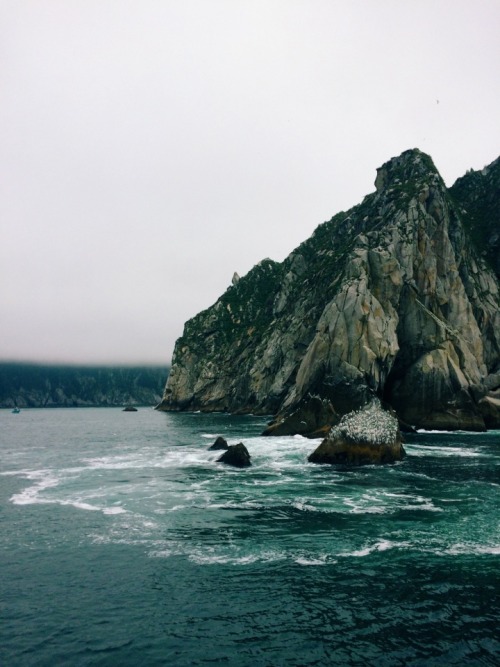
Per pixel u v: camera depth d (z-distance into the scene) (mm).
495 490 30875
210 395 141125
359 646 13523
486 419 70125
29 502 28859
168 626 14641
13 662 12914
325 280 105812
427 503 27656
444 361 72312
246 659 13023
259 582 17422
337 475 36469
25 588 17156
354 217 120000
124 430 89375
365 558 19406
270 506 27344
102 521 24766
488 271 93562
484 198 112188
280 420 71875
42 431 94062
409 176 101250
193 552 20266
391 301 78062
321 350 73750
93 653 13344
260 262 172875
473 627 14398
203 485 33406
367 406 48938
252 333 139750
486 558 19297
